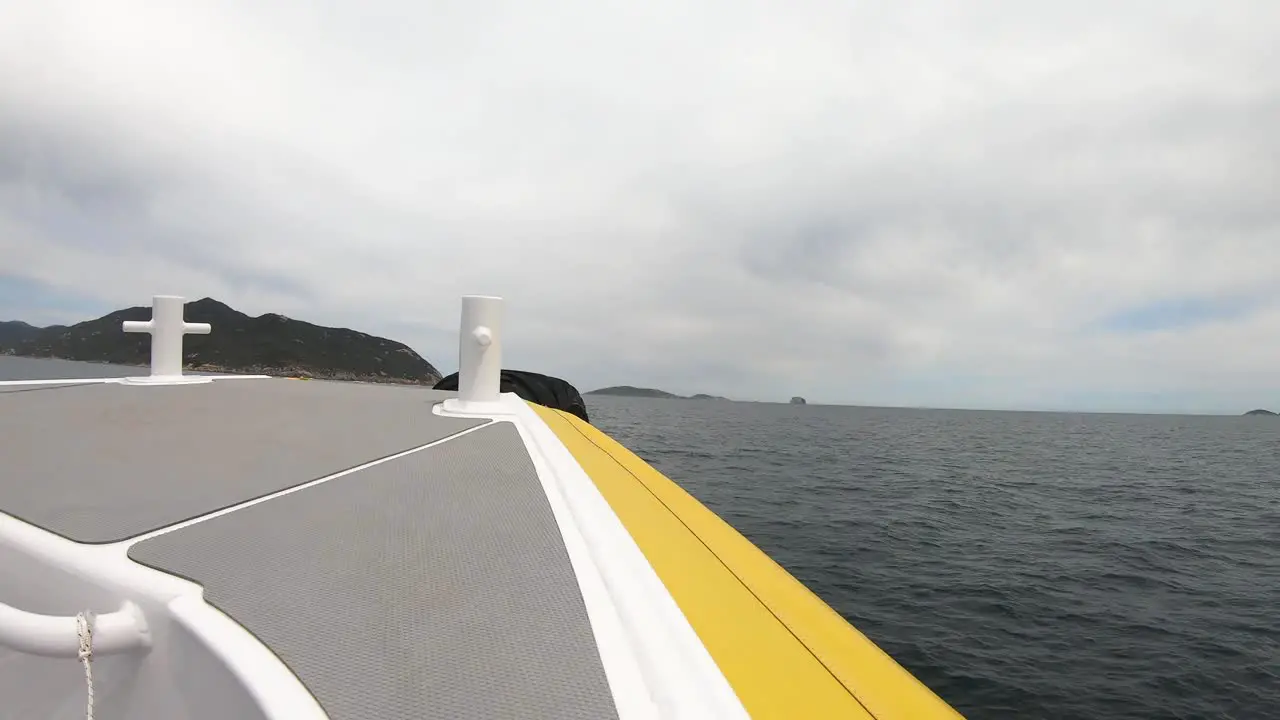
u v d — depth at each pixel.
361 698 1.04
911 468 25.09
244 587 1.45
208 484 2.34
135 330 6.14
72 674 1.52
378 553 1.70
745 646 1.32
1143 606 8.59
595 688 1.08
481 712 1.01
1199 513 16.41
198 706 1.21
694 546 2.03
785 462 25.11
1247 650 7.10
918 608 8.23
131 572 1.50
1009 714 5.69
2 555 1.72
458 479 2.56
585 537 1.87
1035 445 43.69
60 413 4.04
